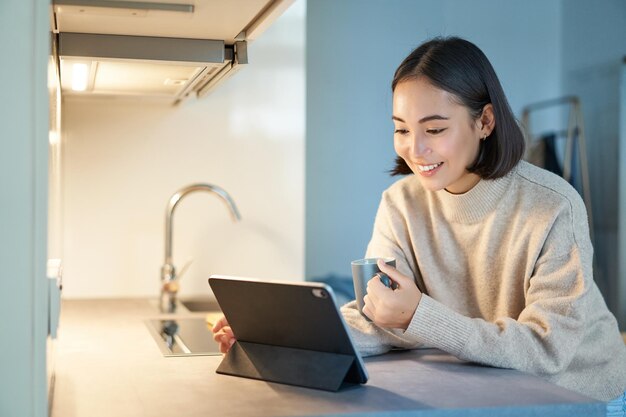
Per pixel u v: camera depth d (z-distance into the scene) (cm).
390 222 181
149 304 257
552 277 154
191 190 266
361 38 439
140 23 173
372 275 150
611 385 167
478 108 155
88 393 129
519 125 166
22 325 108
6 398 108
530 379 137
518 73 465
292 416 113
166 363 154
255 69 287
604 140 453
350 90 438
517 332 146
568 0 466
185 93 253
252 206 287
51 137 132
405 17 445
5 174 107
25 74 108
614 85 445
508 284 164
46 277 109
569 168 461
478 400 122
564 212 156
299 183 291
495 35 461
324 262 437
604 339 167
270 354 139
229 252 286
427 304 144
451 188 168
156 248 279
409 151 156
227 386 133
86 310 241
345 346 129
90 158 273
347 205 439
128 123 276
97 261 275
